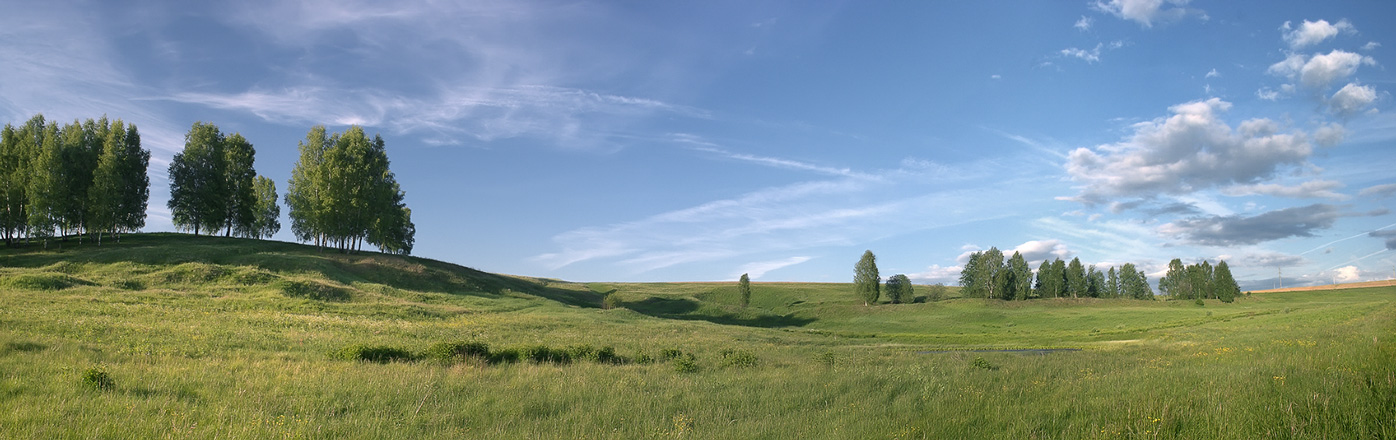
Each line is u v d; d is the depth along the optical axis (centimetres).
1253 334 3572
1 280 4209
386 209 8012
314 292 5169
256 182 9600
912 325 9119
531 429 968
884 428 868
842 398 1227
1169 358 2208
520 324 4566
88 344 1953
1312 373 1149
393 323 4003
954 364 2038
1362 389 877
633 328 4931
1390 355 1247
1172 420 790
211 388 1264
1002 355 2834
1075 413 911
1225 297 11256
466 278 8069
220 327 2984
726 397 1279
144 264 5709
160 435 853
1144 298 12812
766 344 4200
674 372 2002
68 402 1048
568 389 1375
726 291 14038
